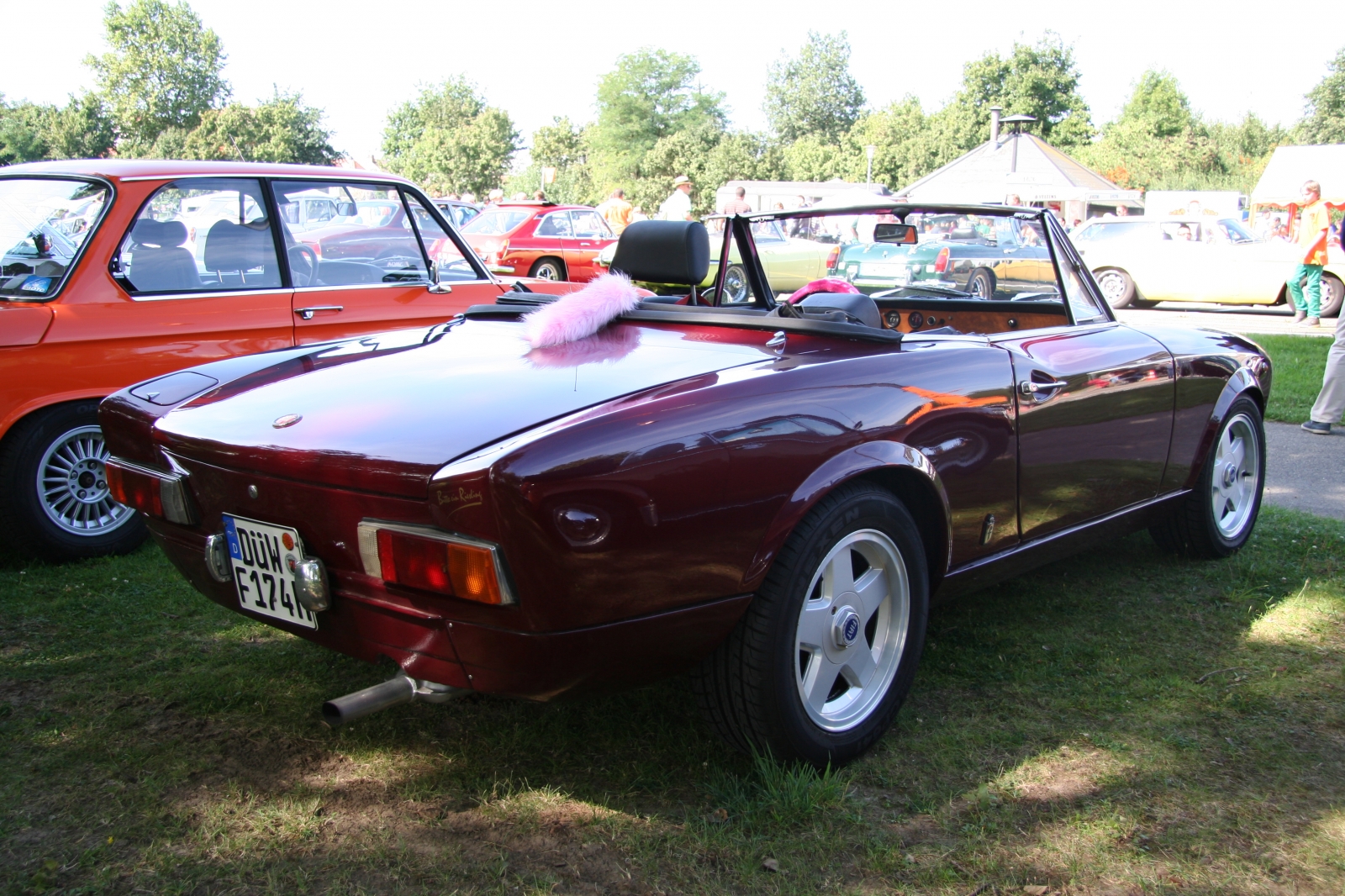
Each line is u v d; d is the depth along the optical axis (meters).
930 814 2.13
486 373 2.32
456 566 1.79
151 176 4.00
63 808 2.13
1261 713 2.59
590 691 1.96
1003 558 2.74
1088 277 3.38
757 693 2.11
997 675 2.81
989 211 3.25
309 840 2.03
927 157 67.31
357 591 1.99
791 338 2.51
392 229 4.80
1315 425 6.25
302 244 4.45
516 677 1.87
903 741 2.45
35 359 3.58
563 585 1.81
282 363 2.63
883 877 1.92
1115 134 71.69
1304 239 13.98
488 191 63.62
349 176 4.66
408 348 2.69
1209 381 3.51
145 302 3.88
